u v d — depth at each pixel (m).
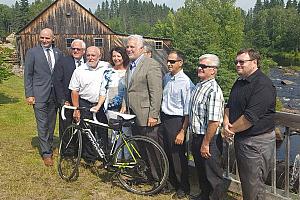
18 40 28.98
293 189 4.17
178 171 4.45
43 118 5.58
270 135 3.51
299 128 3.75
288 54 78.50
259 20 92.62
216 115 3.79
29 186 4.75
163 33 48.28
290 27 84.19
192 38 34.50
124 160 4.61
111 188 4.71
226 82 29.80
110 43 30.36
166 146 4.50
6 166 5.47
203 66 3.92
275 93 3.49
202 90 3.96
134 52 4.45
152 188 4.53
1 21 108.31
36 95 5.48
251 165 3.53
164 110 4.41
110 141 4.89
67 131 5.06
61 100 5.46
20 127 8.49
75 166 4.84
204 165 4.05
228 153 4.52
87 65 5.23
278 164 4.43
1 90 15.41
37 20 29.17
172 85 4.34
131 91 4.53
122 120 4.52
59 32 29.67
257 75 3.44
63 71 5.44
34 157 5.94
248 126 3.43
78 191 4.64
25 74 5.48
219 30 42.22
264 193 3.64
